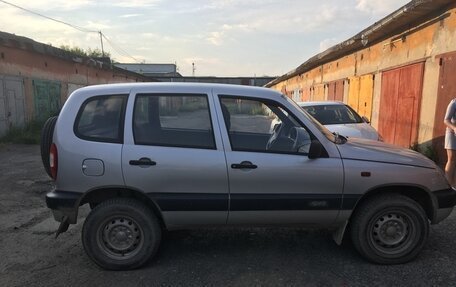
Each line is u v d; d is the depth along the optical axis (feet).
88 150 12.42
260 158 12.52
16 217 18.42
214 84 13.38
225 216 12.71
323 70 73.46
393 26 37.24
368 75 46.68
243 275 12.28
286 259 13.43
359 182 12.69
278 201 12.57
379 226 12.90
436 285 11.48
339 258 13.46
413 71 34.32
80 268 13.00
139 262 12.75
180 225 12.92
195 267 12.91
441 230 15.76
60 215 12.73
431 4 28.89
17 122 51.67
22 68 53.26
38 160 34.09
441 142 29.55
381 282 11.73
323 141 12.88
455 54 27.61
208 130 12.73
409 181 12.88
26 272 12.72
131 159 12.34
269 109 13.16
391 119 39.40
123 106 12.82
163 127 12.77
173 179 12.40
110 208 12.55
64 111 12.85
